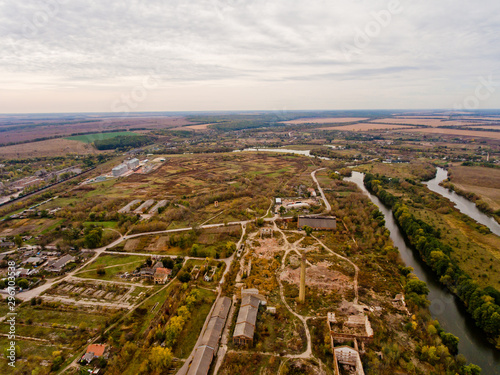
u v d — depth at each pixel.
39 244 158.12
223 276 130.75
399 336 96.69
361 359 87.06
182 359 87.06
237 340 92.81
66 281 126.94
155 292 118.94
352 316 104.19
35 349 90.06
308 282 125.88
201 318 104.50
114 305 110.69
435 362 86.12
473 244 161.25
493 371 87.88
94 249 156.12
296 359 87.44
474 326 106.06
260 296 113.44
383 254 151.38
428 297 121.31
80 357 87.25
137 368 83.75
